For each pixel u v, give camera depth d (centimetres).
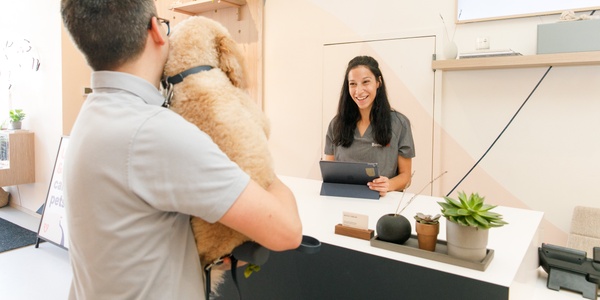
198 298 82
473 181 291
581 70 250
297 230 79
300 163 370
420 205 173
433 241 116
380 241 124
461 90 291
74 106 407
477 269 105
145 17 76
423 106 304
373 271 119
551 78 259
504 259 112
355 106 239
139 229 74
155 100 79
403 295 113
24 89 449
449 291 105
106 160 71
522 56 244
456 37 288
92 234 75
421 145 307
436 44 295
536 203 271
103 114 74
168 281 77
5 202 477
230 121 80
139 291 75
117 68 77
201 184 69
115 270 75
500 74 276
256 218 72
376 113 231
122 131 71
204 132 79
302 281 135
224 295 152
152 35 79
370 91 226
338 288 127
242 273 148
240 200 70
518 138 274
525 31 265
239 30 392
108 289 77
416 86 306
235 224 72
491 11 272
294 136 372
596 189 251
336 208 169
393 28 313
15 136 424
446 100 297
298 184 223
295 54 364
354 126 241
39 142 433
